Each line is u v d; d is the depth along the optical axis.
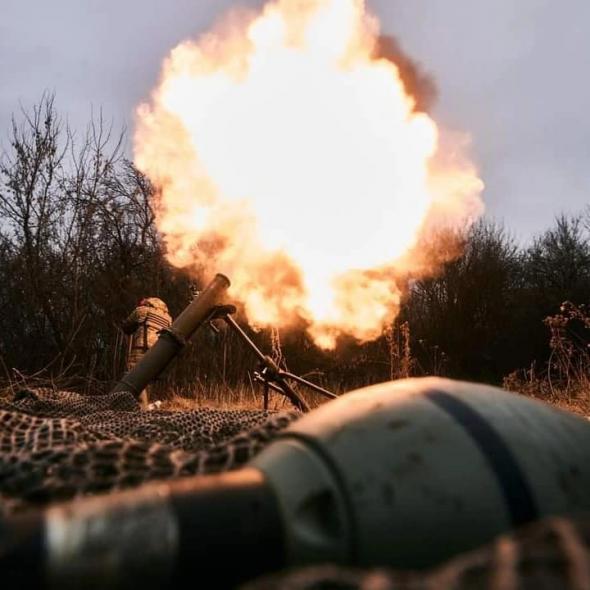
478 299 21.45
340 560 1.28
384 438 1.42
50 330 12.02
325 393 5.57
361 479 1.35
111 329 12.42
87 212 12.52
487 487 1.38
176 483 1.25
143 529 1.12
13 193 11.87
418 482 1.35
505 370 21.92
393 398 1.58
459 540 1.33
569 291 23.92
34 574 1.04
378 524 1.30
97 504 1.14
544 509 1.39
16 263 11.79
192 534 1.16
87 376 11.18
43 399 4.73
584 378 7.95
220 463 1.87
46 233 12.12
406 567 1.30
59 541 1.06
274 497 1.30
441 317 21.42
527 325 22.53
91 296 12.46
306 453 1.40
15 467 1.98
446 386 1.68
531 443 1.50
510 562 0.85
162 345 5.68
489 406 1.59
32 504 1.73
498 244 22.91
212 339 13.10
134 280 13.19
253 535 1.22
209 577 1.16
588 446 1.61
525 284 24.77
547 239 25.83
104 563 1.07
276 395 9.32
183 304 13.54
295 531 1.27
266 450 1.48
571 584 0.82
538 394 8.52
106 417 3.85
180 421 3.38
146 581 1.09
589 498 1.47
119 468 1.87
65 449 2.04
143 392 5.85
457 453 1.41
